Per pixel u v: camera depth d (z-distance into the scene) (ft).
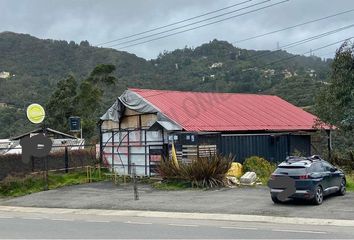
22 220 54.75
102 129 111.55
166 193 74.90
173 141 90.53
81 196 77.77
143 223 48.44
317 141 111.45
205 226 44.80
